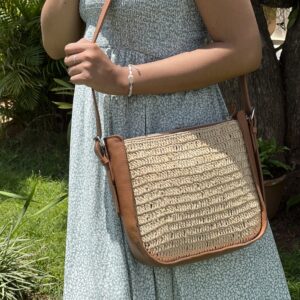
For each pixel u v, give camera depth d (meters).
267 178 3.36
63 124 5.09
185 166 1.46
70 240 1.63
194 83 1.46
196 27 1.52
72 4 1.59
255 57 1.48
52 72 4.75
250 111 1.58
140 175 1.43
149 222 1.43
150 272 1.56
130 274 1.55
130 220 1.42
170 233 1.46
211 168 1.49
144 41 1.48
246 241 1.55
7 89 4.68
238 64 1.47
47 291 2.83
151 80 1.42
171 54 1.50
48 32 1.64
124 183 1.41
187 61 1.44
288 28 3.64
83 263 1.58
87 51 1.37
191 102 1.54
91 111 1.54
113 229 1.54
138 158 1.43
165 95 1.52
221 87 3.39
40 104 5.01
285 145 3.71
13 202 3.83
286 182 3.62
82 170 1.59
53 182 4.19
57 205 3.69
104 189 1.54
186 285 1.58
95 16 1.51
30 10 4.62
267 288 1.67
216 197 1.50
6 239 2.90
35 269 2.88
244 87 1.56
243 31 1.46
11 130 5.17
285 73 3.67
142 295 1.56
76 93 1.62
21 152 4.78
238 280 1.63
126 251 1.54
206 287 1.59
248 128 1.58
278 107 3.59
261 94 3.49
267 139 3.55
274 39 5.96
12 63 4.65
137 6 1.46
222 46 1.46
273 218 3.45
